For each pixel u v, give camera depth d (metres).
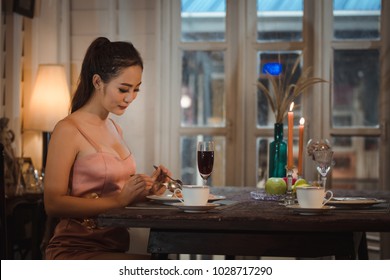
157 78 4.81
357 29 4.79
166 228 2.14
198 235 2.12
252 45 4.84
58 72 4.44
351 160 4.86
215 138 4.90
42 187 4.14
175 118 4.91
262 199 2.63
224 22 4.89
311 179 4.79
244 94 4.82
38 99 4.41
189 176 4.93
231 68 4.88
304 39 4.82
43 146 4.43
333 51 4.80
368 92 4.83
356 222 2.00
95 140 2.58
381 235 4.67
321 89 4.76
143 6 4.85
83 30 4.89
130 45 2.62
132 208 2.27
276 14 4.84
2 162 2.57
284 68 4.84
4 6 4.39
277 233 2.10
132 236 4.68
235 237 2.11
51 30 4.71
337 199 2.46
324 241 2.08
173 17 4.89
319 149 2.82
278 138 3.14
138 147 4.86
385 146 4.74
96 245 2.51
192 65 4.92
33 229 3.93
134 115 4.85
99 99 2.62
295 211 2.13
